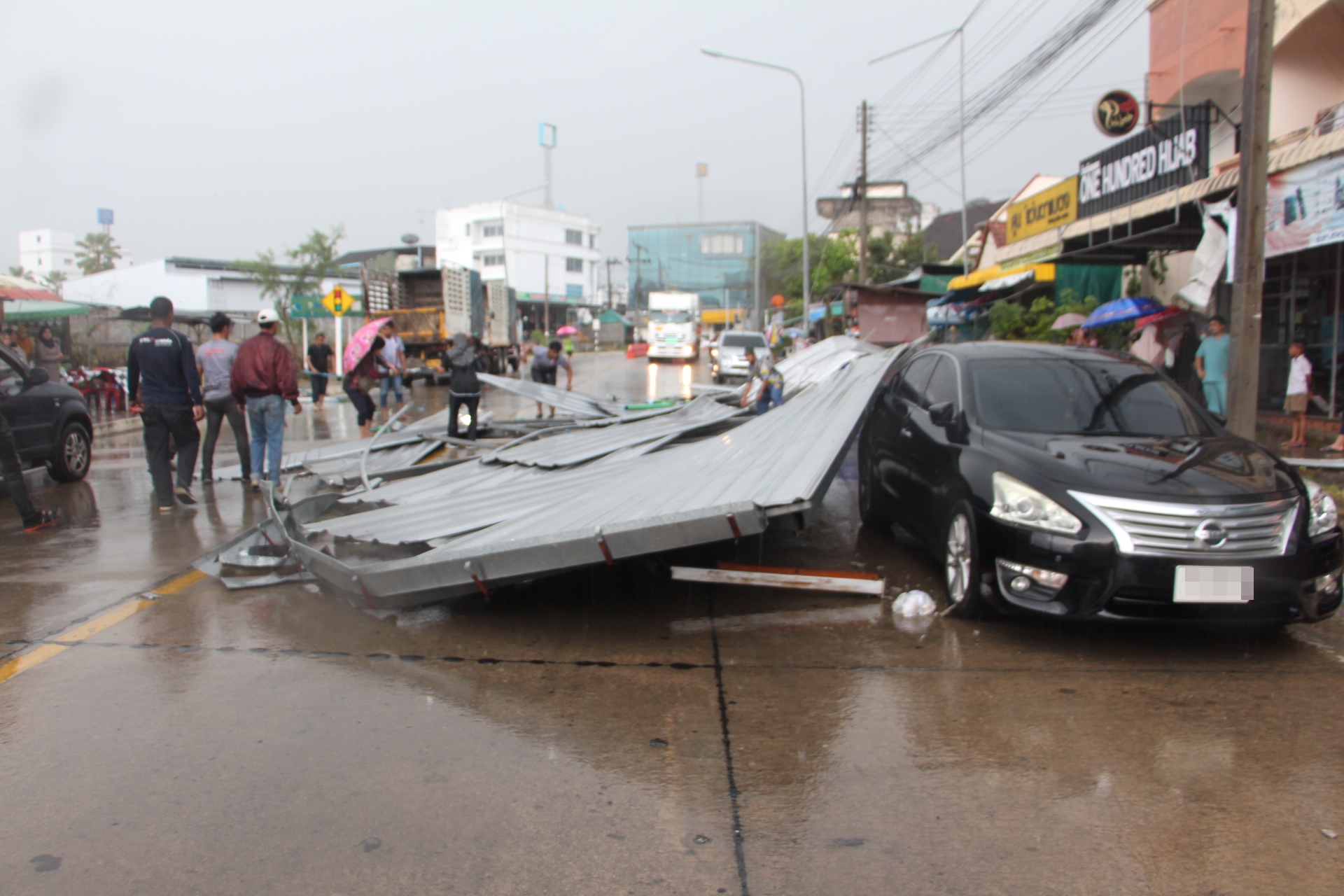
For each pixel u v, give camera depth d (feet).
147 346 25.95
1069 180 55.98
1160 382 18.78
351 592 16.60
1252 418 25.80
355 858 8.75
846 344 36.42
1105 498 14.06
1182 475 14.57
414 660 14.25
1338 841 9.07
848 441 17.87
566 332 136.56
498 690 13.01
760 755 10.99
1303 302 43.21
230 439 47.44
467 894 8.19
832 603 17.39
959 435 17.57
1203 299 37.76
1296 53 43.11
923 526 18.74
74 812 9.59
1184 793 10.05
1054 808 9.73
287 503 22.74
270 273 114.93
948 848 8.97
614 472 21.44
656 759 10.89
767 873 8.54
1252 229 25.26
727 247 354.95
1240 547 13.64
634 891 8.25
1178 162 42.11
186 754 10.94
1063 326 51.75
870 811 9.70
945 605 17.21
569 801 9.88
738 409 34.32
